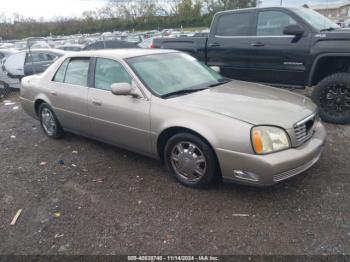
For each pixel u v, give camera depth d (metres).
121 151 4.76
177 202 3.35
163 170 4.07
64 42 23.72
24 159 4.71
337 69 5.59
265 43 5.93
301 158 3.08
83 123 4.60
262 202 3.25
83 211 3.29
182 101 3.54
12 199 3.60
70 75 4.79
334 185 3.47
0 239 2.95
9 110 7.95
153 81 3.90
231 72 6.59
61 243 2.85
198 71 4.51
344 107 5.18
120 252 2.70
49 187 3.83
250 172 3.04
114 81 4.13
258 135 3.00
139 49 4.73
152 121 3.64
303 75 5.59
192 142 3.39
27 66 10.41
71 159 4.59
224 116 3.19
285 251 2.60
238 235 2.81
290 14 5.62
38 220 3.19
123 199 3.47
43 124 5.52
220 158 3.18
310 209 3.10
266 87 4.21
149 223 3.04
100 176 4.02
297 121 3.19
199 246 2.71
